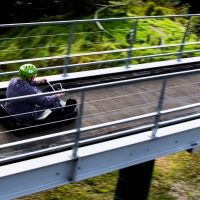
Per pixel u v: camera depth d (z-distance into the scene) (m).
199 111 7.71
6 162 5.67
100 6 14.90
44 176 5.68
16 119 6.32
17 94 6.21
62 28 13.22
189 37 13.80
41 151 5.61
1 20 14.31
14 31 13.59
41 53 12.05
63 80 8.16
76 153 5.82
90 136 6.53
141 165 7.54
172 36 13.58
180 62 9.58
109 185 10.48
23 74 6.22
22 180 5.52
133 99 7.96
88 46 12.17
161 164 11.55
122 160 6.34
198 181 11.21
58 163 5.70
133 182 7.70
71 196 10.05
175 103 8.00
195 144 7.07
